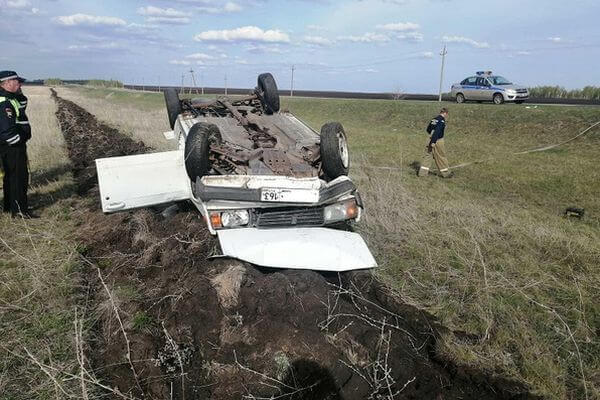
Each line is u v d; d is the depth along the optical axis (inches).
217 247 216.7
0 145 291.9
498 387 149.3
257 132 264.5
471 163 527.2
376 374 147.2
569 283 220.8
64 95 2069.4
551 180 443.8
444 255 242.2
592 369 158.4
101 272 227.6
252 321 171.6
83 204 339.0
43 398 140.5
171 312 183.9
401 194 324.5
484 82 1012.5
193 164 211.6
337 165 219.3
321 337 160.9
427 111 924.6
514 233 276.8
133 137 618.2
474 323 184.7
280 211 209.8
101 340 173.9
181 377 153.4
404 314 189.6
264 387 145.3
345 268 195.2
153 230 266.8
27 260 221.6
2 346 162.9
